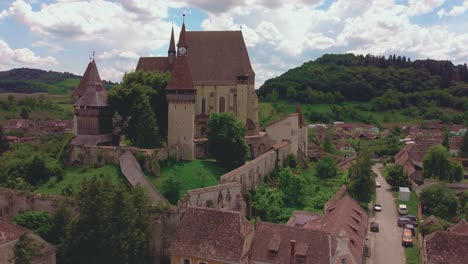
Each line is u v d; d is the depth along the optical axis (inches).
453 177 5457.7
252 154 4955.7
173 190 3447.3
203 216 2687.0
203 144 4431.6
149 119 4084.6
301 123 5738.2
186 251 2561.5
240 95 4992.6
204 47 5113.2
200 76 5019.7
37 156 3700.8
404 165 5826.8
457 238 2682.1
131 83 4308.6
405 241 3415.4
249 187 4023.1
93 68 4126.5
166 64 5034.5
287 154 5044.3
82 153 3870.6
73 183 3499.0
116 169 3683.6
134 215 2731.3
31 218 2994.6
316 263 2358.5
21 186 3462.1
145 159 3661.4
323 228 2755.9
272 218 3710.6
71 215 3041.3
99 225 2637.8
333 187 4734.3
